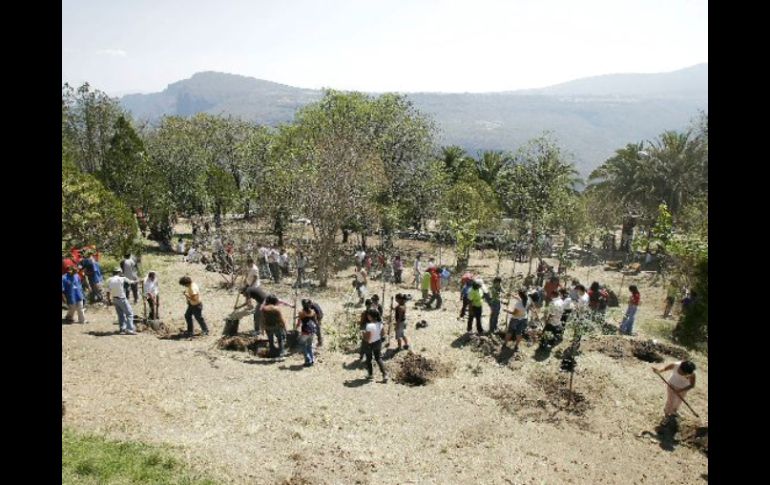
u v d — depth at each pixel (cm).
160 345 1303
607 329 1619
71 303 1388
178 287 2016
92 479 664
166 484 688
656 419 1093
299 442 910
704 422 1070
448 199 3181
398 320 1391
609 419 1085
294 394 1107
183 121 5084
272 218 2853
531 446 968
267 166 3472
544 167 2877
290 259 2623
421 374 1231
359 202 2383
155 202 2967
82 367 1091
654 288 2508
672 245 835
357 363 1312
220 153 5281
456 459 908
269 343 1323
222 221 4131
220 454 822
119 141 3066
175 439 846
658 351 1425
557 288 1727
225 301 1836
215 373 1169
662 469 912
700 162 2941
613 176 3634
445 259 3356
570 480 865
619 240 3984
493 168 4553
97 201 1803
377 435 969
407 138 3703
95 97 3488
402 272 2761
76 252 1638
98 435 805
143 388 1034
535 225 2759
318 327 1398
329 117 3747
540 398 1160
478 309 1498
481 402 1135
